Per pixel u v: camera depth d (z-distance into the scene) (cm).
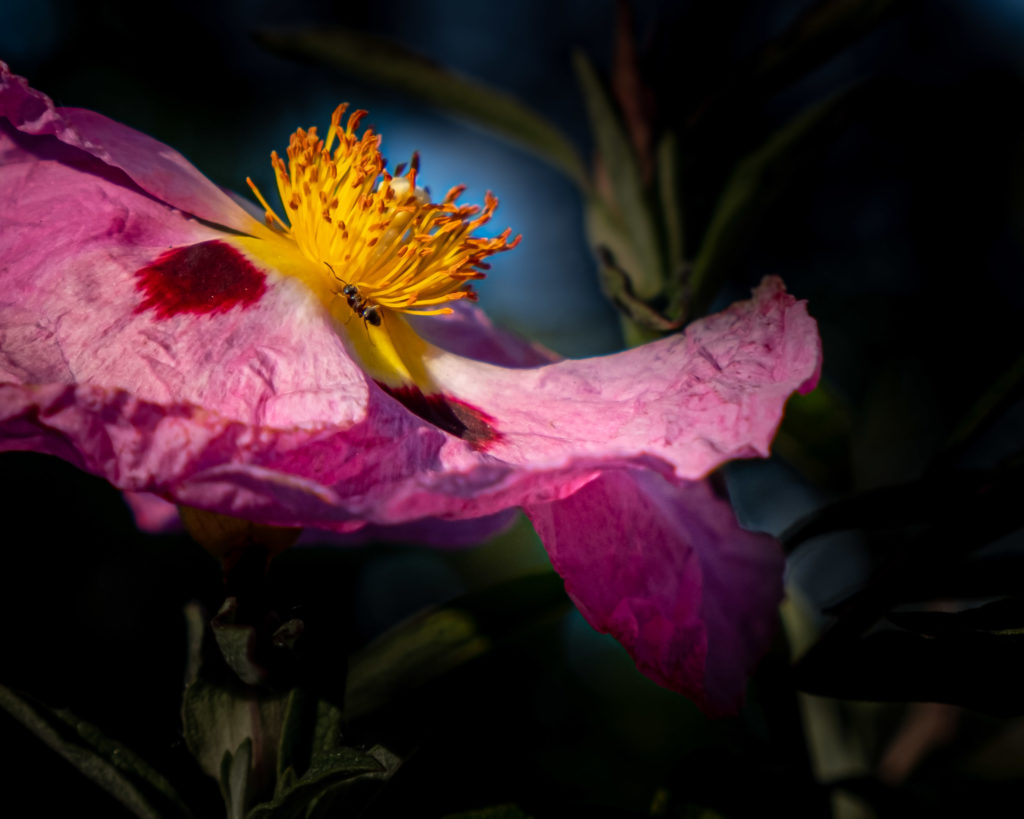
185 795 12
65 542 22
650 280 17
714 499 14
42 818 13
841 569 23
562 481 13
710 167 17
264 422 13
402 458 13
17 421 12
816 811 13
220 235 15
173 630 22
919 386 18
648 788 16
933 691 13
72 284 14
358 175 15
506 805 14
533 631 19
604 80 17
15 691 12
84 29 29
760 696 14
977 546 14
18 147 14
